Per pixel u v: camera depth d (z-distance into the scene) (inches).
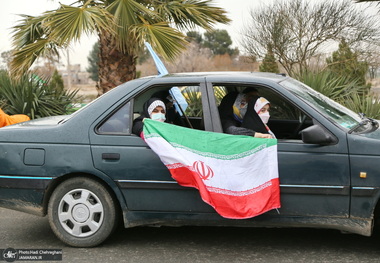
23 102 407.5
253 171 163.9
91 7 357.4
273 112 211.2
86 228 183.2
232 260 169.5
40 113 418.6
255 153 163.9
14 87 412.8
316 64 606.5
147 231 201.9
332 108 177.8
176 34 358.6
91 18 345.7
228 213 163.3
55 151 175.6
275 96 199.6
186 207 172.2
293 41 620.4
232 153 164.4
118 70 410.3
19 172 177.3
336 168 161.9
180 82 177.0
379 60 593.9
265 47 632.4
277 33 617.9
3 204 180.7
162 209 173.5
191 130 168.9
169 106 192.2
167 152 164.6
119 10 363.3
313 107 168.2
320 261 167.8
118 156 172.6
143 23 372.2
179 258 171.8
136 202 173.8
